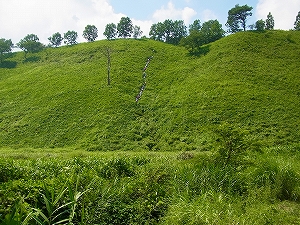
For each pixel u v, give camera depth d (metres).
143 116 46.00
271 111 41.22
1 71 79.31
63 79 61.47
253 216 7.48
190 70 62.34
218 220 6.70
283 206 8.74
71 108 48.09
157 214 8.11
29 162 12.98
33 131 42.28
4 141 40.19
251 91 47.16
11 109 50.81
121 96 51.25
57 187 7.70
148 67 67.81
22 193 7.20
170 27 106.50
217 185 9.37
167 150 36.09
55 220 6.86
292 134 35.66
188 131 39.75
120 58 72.00
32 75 68.31
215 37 92.81
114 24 101.19
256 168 10.39
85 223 6.62
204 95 48.22
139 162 16.30
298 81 49.59
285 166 10.61
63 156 26.58
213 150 11.09
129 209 7.86
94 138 39.19
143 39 95.31
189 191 8.76
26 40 104.50
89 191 7.71
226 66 58.06
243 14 90.31
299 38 70.81
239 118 40.50
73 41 104.06
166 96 52.31
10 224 5.22
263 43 68.00
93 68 67.06
